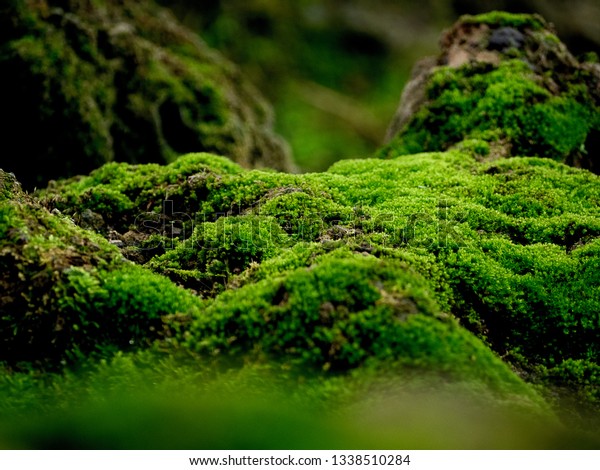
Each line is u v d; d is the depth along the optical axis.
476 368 1.34
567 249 1.48
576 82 1.76
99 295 1.38
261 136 2.24
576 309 1.43
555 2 4.72
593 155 1.71
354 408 1.33
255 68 4.36
